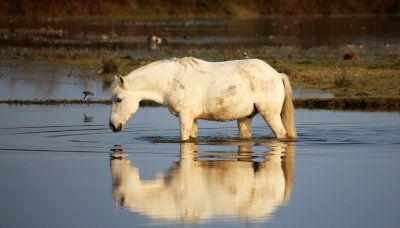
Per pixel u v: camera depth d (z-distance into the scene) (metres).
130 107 44.66
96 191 32.84
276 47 150.62
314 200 31.34
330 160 40.09
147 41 179.62
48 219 28.48
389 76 94.44
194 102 43.94
